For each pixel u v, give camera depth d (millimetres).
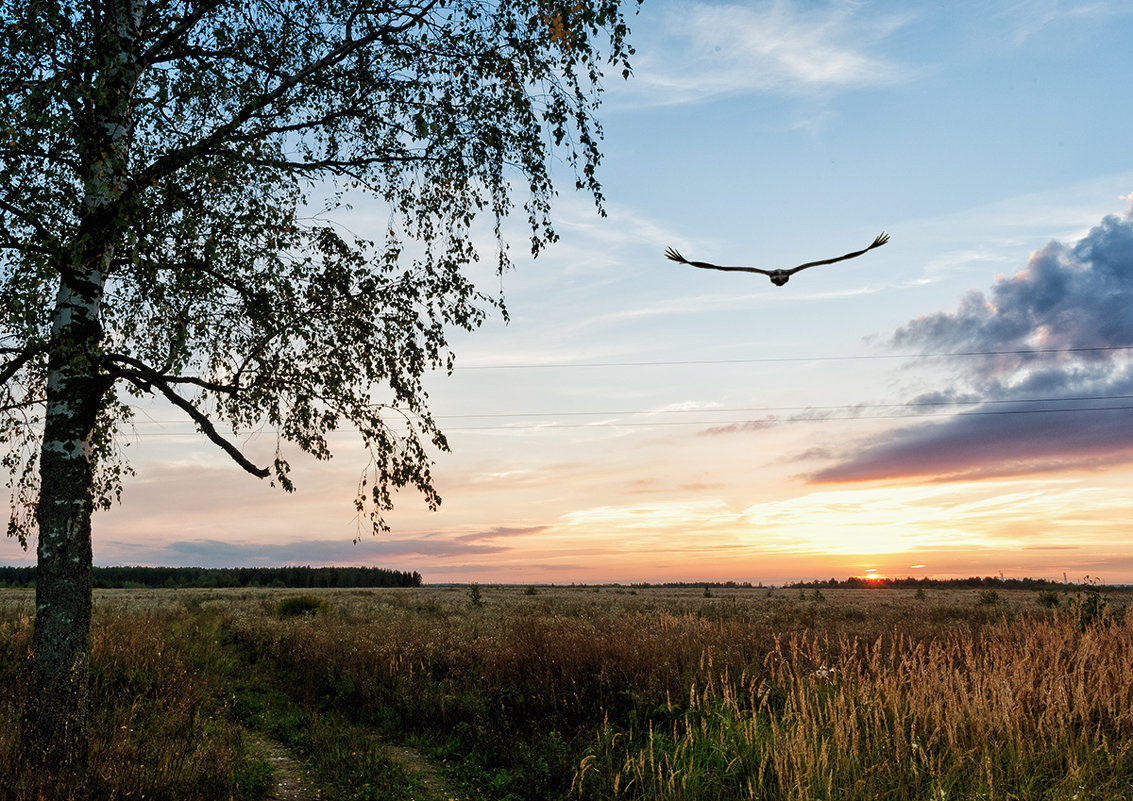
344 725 9203
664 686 9086
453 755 8203
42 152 6539
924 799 5438
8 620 13805
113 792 5449
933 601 47594
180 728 7895
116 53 6223
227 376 7836
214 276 7578
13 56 5918
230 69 7398
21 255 6676
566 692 9242
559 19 6352
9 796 5168
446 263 8117
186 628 19344
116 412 8578
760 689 8172
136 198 6137
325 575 142250
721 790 5996
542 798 6742
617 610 30141
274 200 8117
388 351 7875
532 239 7961
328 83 7488
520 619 15055
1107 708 6898
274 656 14984
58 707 6227
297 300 7676
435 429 7996
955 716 6395
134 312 8273
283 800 6492
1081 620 11305
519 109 7484
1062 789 5418
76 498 6645
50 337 6602
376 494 7770
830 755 6094
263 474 7547
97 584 117188
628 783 6262
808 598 55250
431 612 30688
